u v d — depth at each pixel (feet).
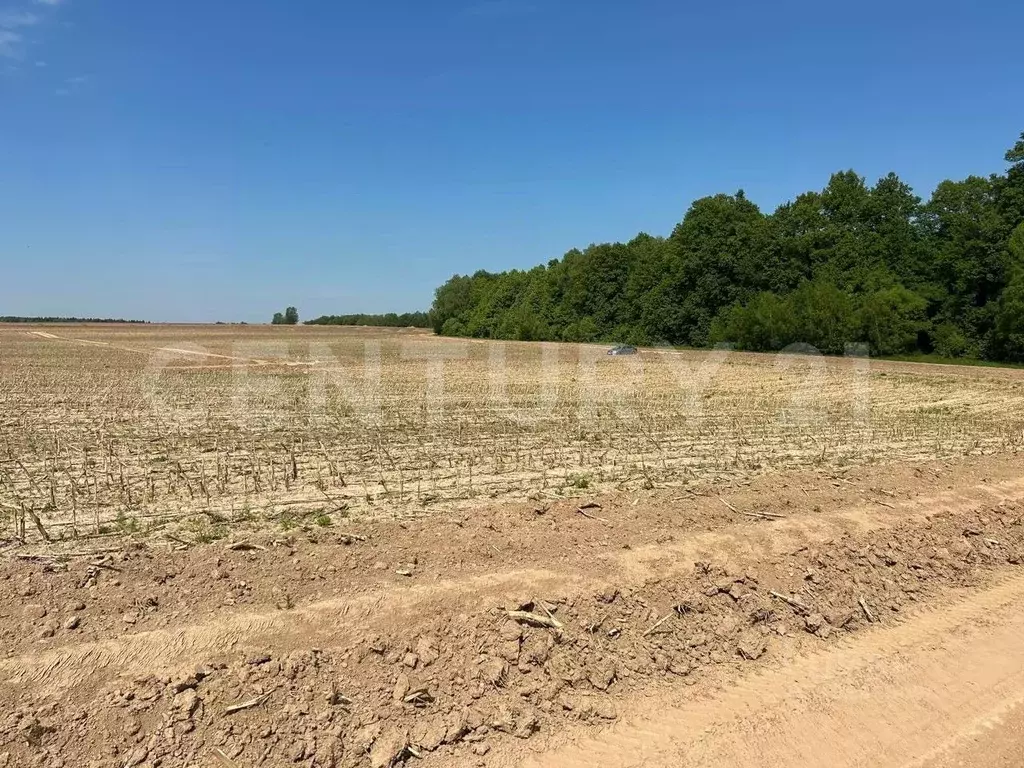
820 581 23.07
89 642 15.87
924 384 96.68
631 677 17.84
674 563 22.25
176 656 15.75
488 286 331.36
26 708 14.06
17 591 17.78
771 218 195.93
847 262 177.88
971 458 41.96
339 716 15.06
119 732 13.93
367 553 21.39
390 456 38.75
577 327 248.11
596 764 14.78
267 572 19.67
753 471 36.52
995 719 16.96
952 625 21.95
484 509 27.02
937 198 173.88
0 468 35.29
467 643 17.39
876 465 38.75
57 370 112.98
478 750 14.89
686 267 199.62
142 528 24.44
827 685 18.22
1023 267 134.92
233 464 36.58
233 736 14.24
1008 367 129.70
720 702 17.28
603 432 49.70
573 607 19.39
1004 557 27.73
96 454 39.45
